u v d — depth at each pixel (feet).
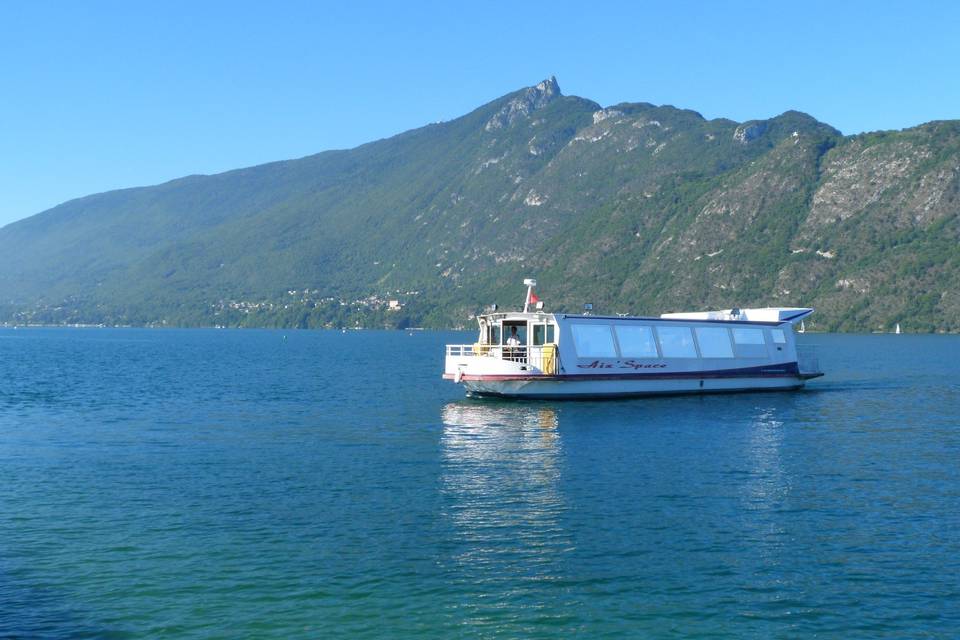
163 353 617.21
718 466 125.70
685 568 79.87
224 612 71.00
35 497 109.09
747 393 223.71
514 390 196.44
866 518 96.22
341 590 75.15
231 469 127.03
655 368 206.59
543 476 119.14
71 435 165.27
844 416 183.21
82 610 71.56
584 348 196.54
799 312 237.86
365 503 104.37
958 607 71.20
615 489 110.63
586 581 76.79
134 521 96.94
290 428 172.86
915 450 139.33
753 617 69.41
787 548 85.40
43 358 526.57
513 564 81.15
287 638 66.33
